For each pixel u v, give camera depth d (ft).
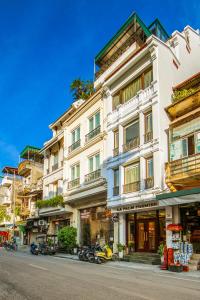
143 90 70.38
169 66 69.56
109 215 80.02
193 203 56.95
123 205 72.38
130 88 76.64
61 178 110.52
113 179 78.07
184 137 59.21
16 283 33.53
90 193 87.86
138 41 86.38
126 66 75.05
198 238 55.77
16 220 183.11
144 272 48.37
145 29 85.30
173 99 67.00
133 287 31.65
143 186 66.69
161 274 45.96
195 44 79.97
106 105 85.15
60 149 115.85
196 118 57.00
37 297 25.64
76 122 102.47
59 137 113.19
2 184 212.43
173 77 70.13
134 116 72.64
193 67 77.00
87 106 95.25
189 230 57.67
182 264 50.26
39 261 65.26
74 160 101.14
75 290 29.14
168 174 60.08
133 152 71.15
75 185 97.66
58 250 94.89
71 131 105.81
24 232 155.63
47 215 117.91
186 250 52.75
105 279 37.70
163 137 64.44
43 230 125.80
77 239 97.04
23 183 176.45
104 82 83.87
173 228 55.62
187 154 58.08
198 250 55.42
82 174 94.27
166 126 65.51
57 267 52.19
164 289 30.89
